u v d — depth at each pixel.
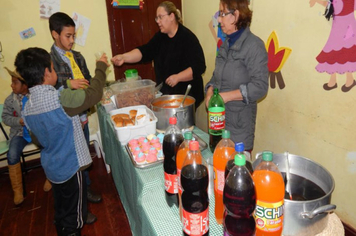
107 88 2.36
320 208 0.64
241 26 1.45
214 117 1.16
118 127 1.46
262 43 1.44
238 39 1.47
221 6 1.43
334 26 1.45
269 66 1.97
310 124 1.74
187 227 0.71
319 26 1.53
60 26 1.81
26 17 2.59
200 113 3.21
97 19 2.87
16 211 2.23
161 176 1.10
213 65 2.73
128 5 2.89
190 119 1.50
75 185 1.51
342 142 1.55
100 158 3.06
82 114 2.14
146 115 1.58
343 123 1.52
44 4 2.62
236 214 0.65
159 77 2.46
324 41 1.52
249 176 0.66
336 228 0.75
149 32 3.08
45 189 2.48
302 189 0.82
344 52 1.43
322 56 1.55
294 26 1.69
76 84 1.75
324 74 1.57
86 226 2.01
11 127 2.38
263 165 0.70
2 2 2.48
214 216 0.83
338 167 1.61
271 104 2.04
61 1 2.69
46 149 1.42
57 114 1.31
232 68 1.52
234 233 0.65
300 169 0.85
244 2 1.39
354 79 1.41
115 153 1.79
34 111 1.30
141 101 2.01
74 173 1.46
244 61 1.47
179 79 2.05
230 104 1.57
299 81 1.75
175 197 0.92
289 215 0.68
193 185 0.76
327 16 1.47
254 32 2.04
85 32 2.86
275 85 1.96
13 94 2.27
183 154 0.84
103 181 2.60
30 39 2.66
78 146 1.45
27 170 2.71
